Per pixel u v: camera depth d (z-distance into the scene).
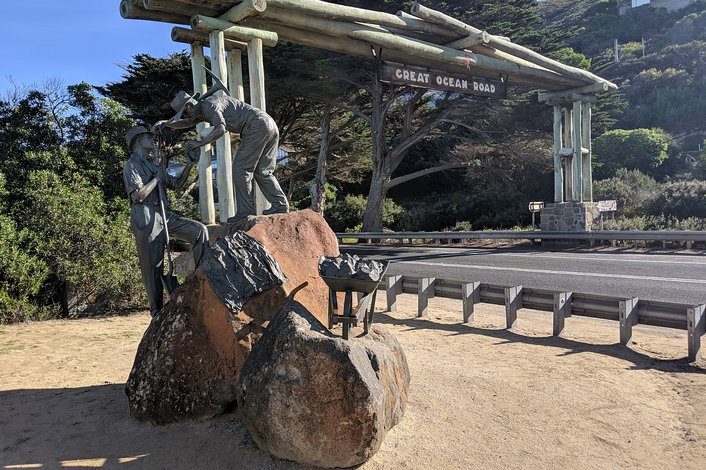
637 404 5.27
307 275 5.02
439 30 13.84
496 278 12.38
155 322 4.95
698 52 46.62
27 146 13.73
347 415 3.72
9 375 6.51
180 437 4.45
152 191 5.34
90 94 14.61
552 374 6.15
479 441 4.45
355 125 27.55
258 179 5.94
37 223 11.38
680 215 22.67
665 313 7.09
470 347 7.43
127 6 9.84
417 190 39.00
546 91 21.62
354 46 12.70
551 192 30.22
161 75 18.66
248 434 4.37
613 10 68.56
